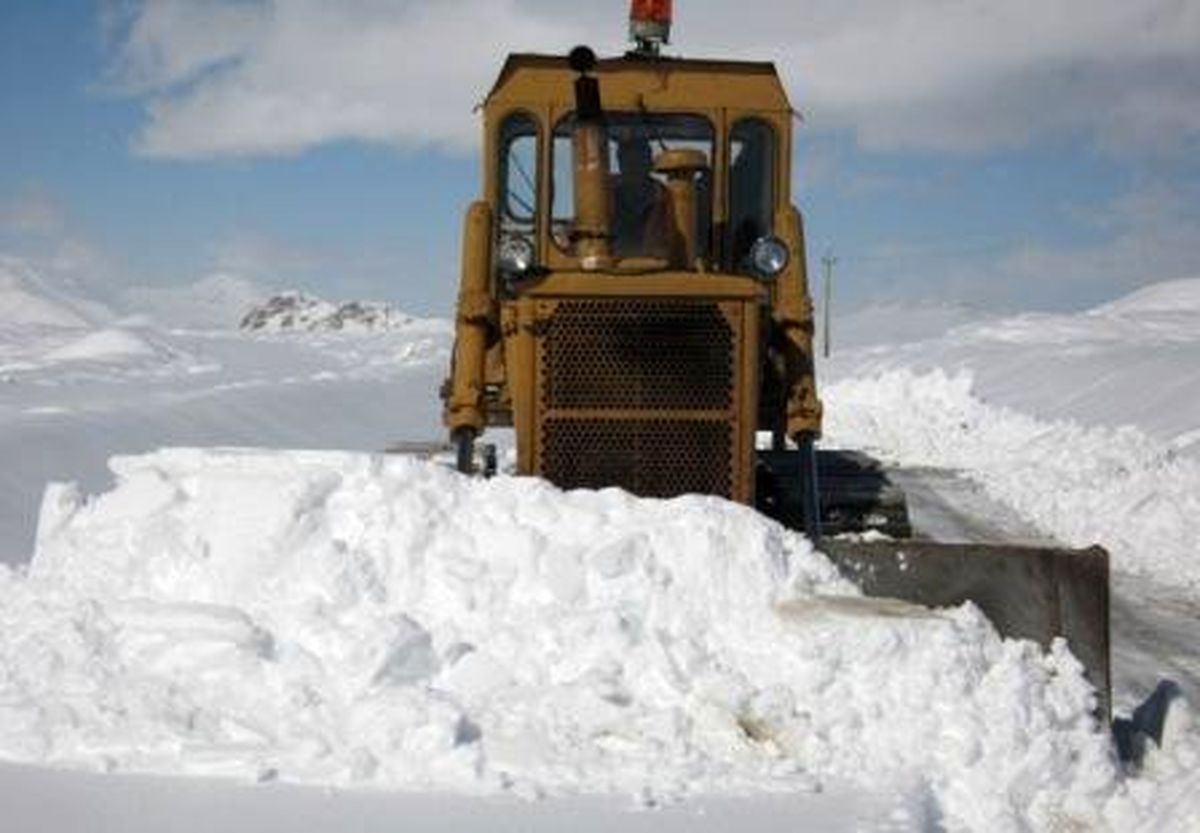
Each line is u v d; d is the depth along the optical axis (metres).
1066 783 5.21
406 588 5.73
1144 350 32.06
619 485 6.45
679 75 7.91
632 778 5.04
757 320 6.48
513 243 7.88
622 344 6.46
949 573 5.86
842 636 5.44
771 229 7.89
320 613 5.59
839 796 4.95
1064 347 38.19
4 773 5.03
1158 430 22.31
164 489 6.18
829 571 5.88
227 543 5.88
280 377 32.69
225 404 22.31
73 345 38.75
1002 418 25.41
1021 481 17.95
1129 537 13.88
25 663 5.53
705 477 6.46
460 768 5.02
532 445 6.45
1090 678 5.71
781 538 5.90
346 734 5.21
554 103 7.87
